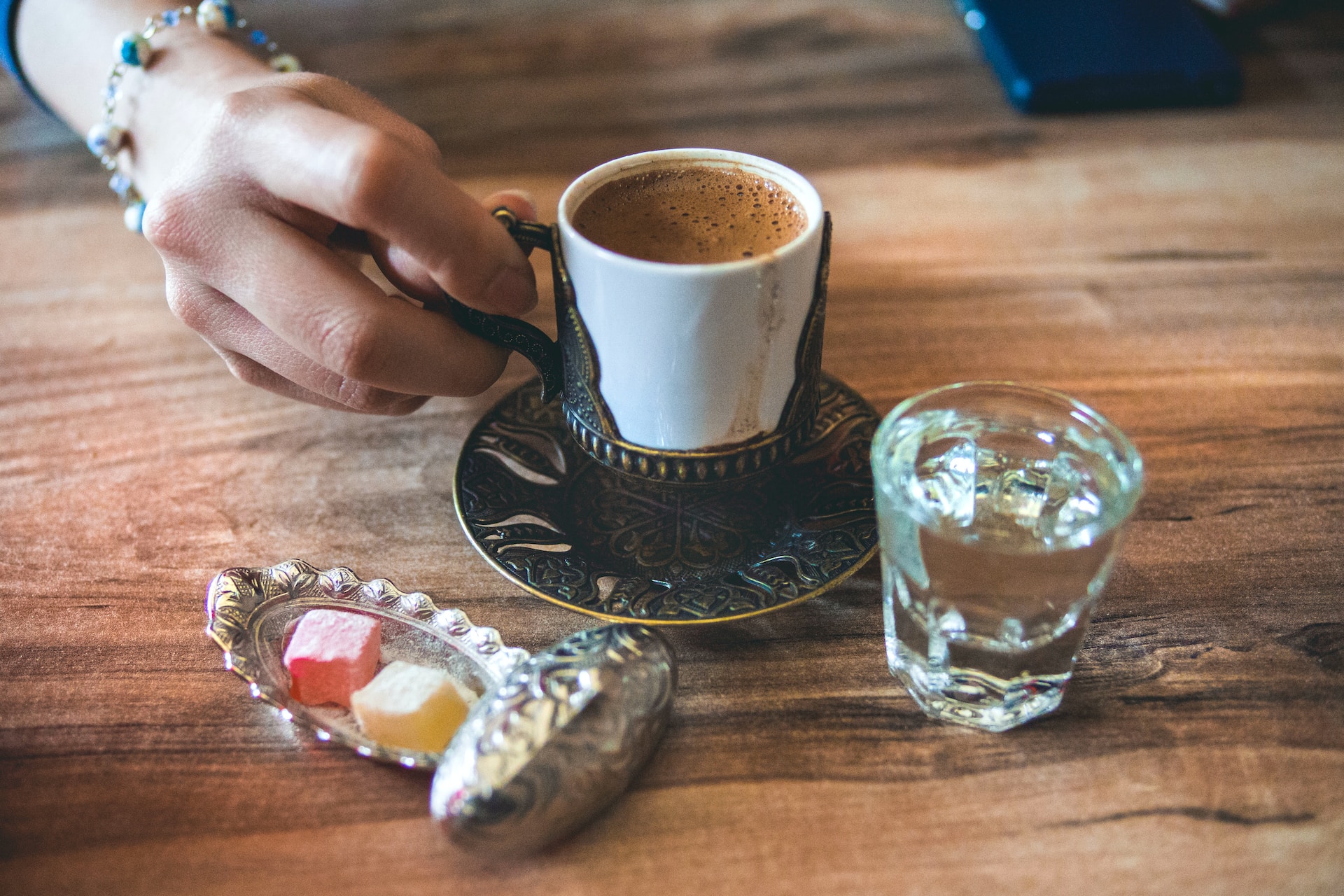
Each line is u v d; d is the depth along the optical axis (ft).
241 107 1.17
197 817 1.07
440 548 1.28
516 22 2.29
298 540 1.29
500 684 1.09
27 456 1.38
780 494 1.29
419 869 1.04
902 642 1.12
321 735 1.07
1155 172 1.75
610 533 1.25
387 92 2.02
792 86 2.00
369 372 1.19
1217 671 1.15
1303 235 1.62
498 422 1.36
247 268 1.19
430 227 1.11
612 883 1.03
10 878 1.03
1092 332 1.50
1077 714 1.13
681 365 1.12
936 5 2.29
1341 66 1.97
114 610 1.23
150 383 1.47
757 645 1.19
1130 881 1.02
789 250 1.10
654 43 2.19
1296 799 1.06
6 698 1.15
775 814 1.07
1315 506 1.29
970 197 1.72
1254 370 1.44
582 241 1.11
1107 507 1.07
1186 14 2.02
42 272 1.63
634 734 1.04
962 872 1.03
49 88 1.68
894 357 1.47
